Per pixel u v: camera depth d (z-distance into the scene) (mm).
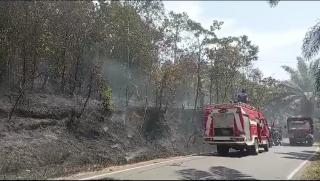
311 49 25141
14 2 20812
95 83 24953
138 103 30062
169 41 30531
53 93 22828
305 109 56719
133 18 26531
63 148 18438
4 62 19875
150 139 25656
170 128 28875
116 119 24250
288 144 42469
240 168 15734
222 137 22188
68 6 23016
